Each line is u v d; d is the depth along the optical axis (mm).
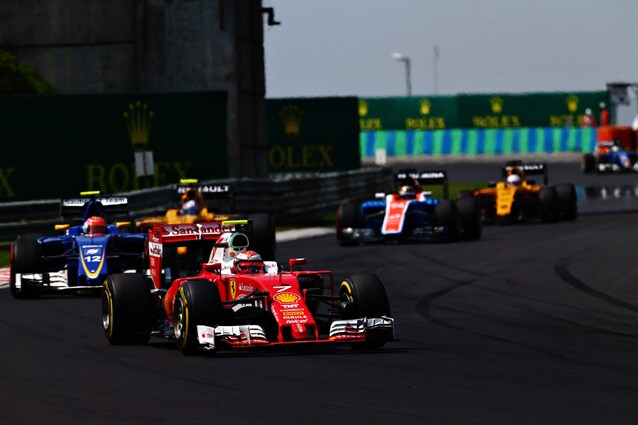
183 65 136375
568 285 68375
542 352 45406
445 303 61719
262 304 44969
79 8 139375
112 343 48688
